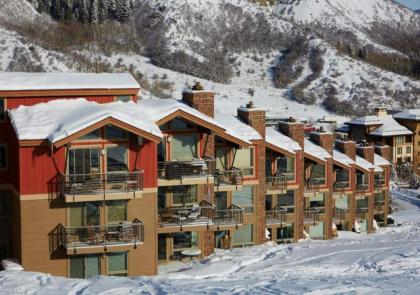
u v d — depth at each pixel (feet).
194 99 120.88
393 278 92.48
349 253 118.21
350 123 353.92
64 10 616.80
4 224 107.65
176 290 82.43
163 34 614.75
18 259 102.53
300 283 88.53
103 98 112.37
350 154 174.09
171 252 115.34
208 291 82.02
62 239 99.66
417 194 271.90
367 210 178.60
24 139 94.84
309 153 149.28
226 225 121.70
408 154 349.00
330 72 562.25
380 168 182.09
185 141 115.24
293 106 490.49
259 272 102.42
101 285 85.15
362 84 543.39
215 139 125.49
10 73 116.78
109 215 102.42
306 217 152.46
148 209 104.17
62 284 85.81
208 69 554.87
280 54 616.80
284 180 139.54
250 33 651.66
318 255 116.88
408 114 357.20
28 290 82.02
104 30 598.75
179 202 115.85
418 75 623.77
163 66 547.90
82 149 99.45
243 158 129.18
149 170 103.55
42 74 117.80
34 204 97.91
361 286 85.76
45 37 490.49
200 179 112.27
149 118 104.68
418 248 122.62
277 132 147.13
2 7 561.02
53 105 106.01
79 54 478.18
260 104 476.95
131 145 101.91
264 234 133.18
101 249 99.66
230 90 508.53
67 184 97.14
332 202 162.40
